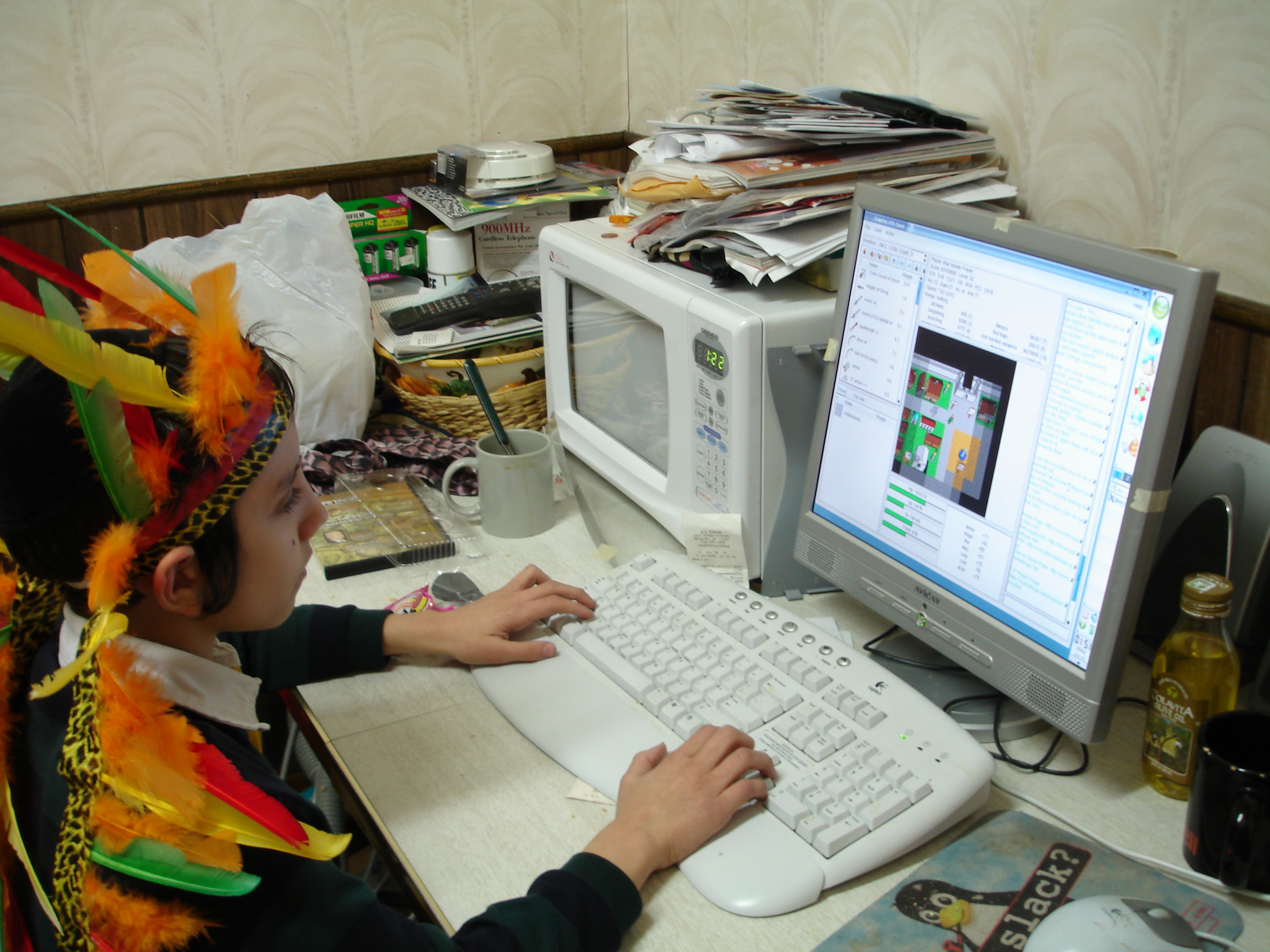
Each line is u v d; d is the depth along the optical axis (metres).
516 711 0.85
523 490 1.16
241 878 0.55
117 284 0.68
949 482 0.82
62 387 0.57
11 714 0.65
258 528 0.64
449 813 0.76
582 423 1.31
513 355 1.42
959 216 0.77
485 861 0.71
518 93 1.75
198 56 1.50
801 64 1.39
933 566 0.85
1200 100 0.91
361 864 1.40
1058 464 0.72
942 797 0.72
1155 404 0.65
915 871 0.69
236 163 1.59
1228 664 0.73
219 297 0.62
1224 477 0.87
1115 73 0.98
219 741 0.65
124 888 0.56
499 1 1.66
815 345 0.98
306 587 1.09
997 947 0.63
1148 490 0.66
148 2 1.45
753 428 0.99
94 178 1.51
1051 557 0.74
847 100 1.19
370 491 1.27
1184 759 0.75
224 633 0.90
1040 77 1.06
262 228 1.39
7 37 1.39
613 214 1.37
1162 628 0.92
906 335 0.84
